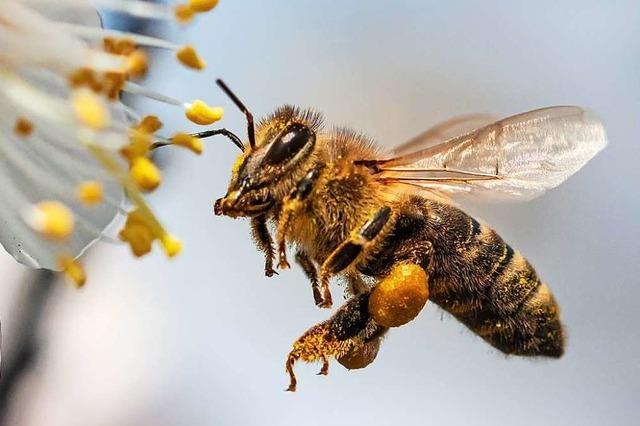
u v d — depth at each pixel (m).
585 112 0.09
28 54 0.08
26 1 0.08
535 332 0.09
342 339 0.09
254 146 0.09
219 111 0.08
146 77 0.09
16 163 0.08
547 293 0.09
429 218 0.09
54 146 0.08
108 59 0.08
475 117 0.09
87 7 0.08
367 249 0.09
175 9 0.08
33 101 0.08
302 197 0.09
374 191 0.09
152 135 0.08
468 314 0.09
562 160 0.09
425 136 0.09
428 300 0.09
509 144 0.09
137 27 0.09
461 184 0.09
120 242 0.08
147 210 0.08
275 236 0.09
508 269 0.09
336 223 0.09
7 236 0.08
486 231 0.09
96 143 0.08
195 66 0.08
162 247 0.08
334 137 0.09
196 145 0.08
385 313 0.09
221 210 0.09
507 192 0.09
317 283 0.09
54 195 0.08
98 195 0.08
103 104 0.08
